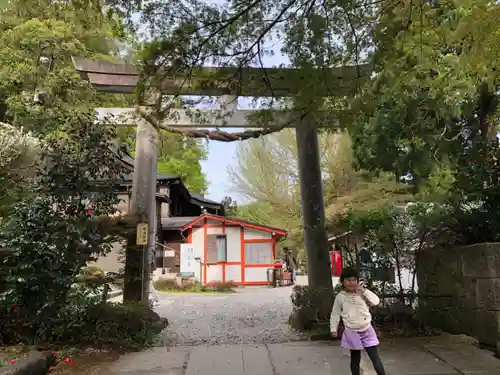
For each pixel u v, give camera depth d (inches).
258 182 783.7
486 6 106.6
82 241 199.0
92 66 252.7
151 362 180.1
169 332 251.3
